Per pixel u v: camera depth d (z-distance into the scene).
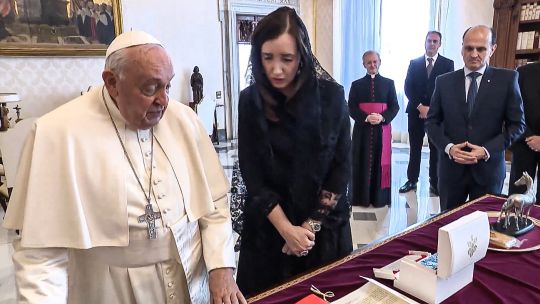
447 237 1.03
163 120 1.08
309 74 1.27
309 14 7.88
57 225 0.92
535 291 1.13
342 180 1.41
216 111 6.83
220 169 1.20
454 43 6.32
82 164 0.94
